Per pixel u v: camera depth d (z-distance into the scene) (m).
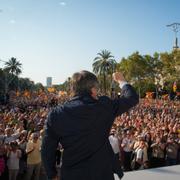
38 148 10.96
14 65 105.50
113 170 2.23
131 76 74.06
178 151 12.90
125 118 19.38
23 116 17.73
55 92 61.84
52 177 2.20
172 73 60.00
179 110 33.72
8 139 11.55
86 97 2.23
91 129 2.15
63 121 2.15
